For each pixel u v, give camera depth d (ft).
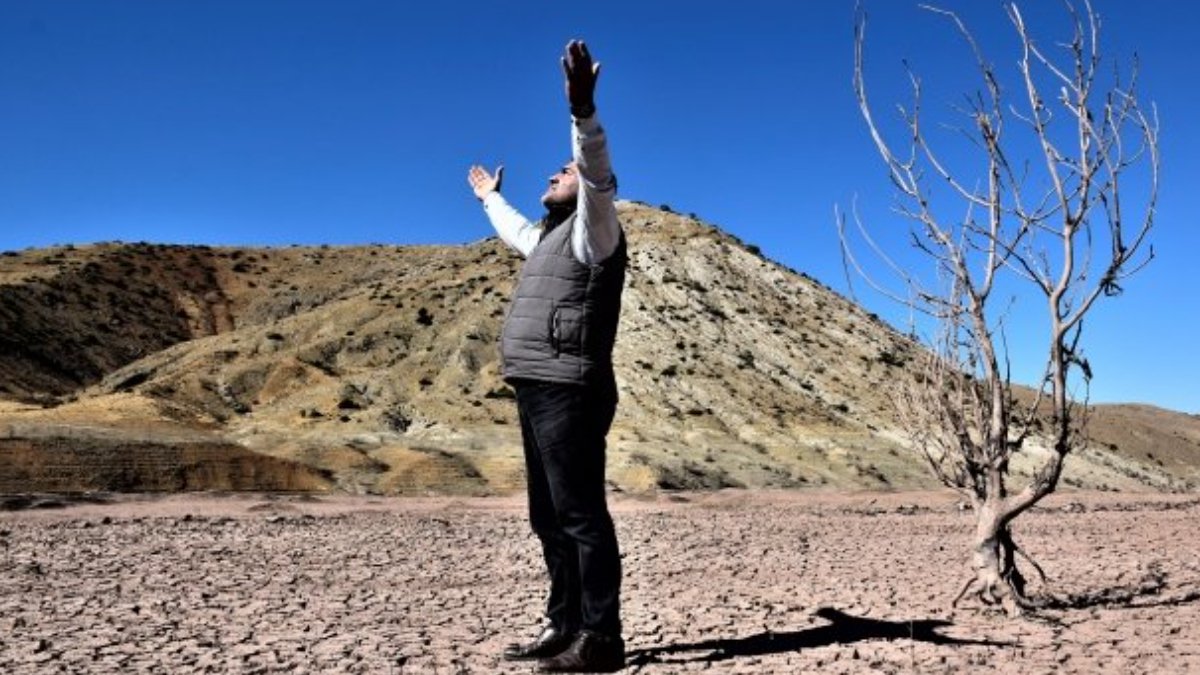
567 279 15.12
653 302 296.30
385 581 29.09
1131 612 20.81
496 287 309.22
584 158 14.21
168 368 280.10
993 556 21.26
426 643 18.39
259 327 306.96
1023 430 21.26
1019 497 20.92
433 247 474.49
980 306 21.53
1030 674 15.02
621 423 231.30
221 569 32.76
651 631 19.07
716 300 305.94
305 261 453.99
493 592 26.27
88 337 341.00
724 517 66.03
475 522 61.87
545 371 15.05
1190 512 68.08
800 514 70.90
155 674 16.07
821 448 233.55
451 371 258.57
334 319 297.33
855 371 281.74
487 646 18.02
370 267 448.24
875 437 246.88
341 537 48.11
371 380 254.06
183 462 159.94
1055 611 20.99
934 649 16.93
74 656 17.39
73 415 185.78
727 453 218.79
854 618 20.36
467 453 202.59
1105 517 60.49
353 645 18.26
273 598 25.14
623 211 369.71
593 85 13.84
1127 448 347.15
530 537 48.08
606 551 15.34
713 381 258.98
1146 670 15.19
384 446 202.69
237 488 160.45
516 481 186.19
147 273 405.18
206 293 411.13
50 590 27.20
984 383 21.77
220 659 17.15
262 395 248.93
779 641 17.93
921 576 28.45
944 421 21.81
